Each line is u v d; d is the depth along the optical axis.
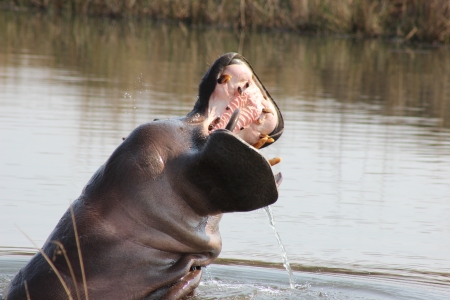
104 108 40.25
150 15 95.00
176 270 13.70
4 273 17.61
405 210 24.98
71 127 35.06
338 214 24.20
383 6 86.19
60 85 47.50
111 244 13.35
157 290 13.69
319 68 62.19
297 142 34.34
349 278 18.47
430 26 81.62
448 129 39.75
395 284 18.11
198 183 13.09
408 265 19.80
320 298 16.67
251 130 14.44
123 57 63.38
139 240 13.43
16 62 56.94
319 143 34.31
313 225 23.00
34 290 13.30
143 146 13.53
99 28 84.81
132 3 95.38
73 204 13.90
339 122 39.81
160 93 45.91
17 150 30.19
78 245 13.30
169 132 13.64
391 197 26.38
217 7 90.62
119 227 13.42
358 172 29.59
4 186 25.23
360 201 25.67
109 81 50.19
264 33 85.38
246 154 12.45
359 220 23.61
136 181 13.39
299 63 64.38
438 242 21.86
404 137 36.88
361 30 86.00
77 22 89.75
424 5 82.06
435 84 57.19
